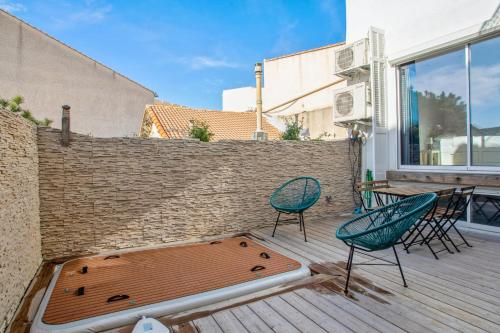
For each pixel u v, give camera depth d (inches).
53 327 95.7
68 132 159.8
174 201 184.9
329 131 461.4
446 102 208.2
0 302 92.7
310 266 141.3
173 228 184.9
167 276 133.2
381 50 240.1
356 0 260.7
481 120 190.7
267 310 105.3
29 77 467.5
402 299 110.0
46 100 485.1
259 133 269.3
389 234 112.6
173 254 162.6
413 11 219.8
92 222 165.5
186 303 108.9
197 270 139.3
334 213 243.6
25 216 124.3
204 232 193.8
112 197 169.6
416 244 168.1
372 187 204.4
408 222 113.0
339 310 103.9
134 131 601.3
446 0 200.8
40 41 478.9
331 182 241.8
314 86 550.0
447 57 206.8
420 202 129.3
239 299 114.3
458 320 96.8
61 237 159.2
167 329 93.7
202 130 261.4
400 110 237.5
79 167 162.4
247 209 207.2
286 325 96.6
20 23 458.9
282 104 550.6
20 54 459.5
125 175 172.6
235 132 485.1
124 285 124.7
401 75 235.9
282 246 172.4
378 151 240.2
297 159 226.1
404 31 226.5
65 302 110.9
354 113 249.1
